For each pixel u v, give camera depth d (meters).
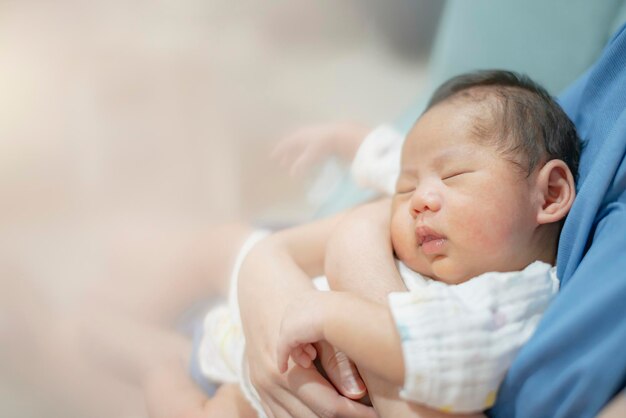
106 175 1.43
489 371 0.66
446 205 0.79
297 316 0.72
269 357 0.79
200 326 1.11
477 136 0.81
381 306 0.70
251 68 1.77
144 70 1.58
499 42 1.37
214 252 1.17
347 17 1.99
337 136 1.35
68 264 1.23
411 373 0.64
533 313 0.71
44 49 1.53
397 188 0.89
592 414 0.62
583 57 1.30
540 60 1.34
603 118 0.82
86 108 1.49
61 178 1.39
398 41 2.08
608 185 0.71
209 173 1.50
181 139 1.54
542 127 0.82
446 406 0.65
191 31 1.71
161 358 1.09
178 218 1.36
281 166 1.48
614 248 0.65
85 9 1.59
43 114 1.45
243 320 0.86
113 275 1.21
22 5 1.55
